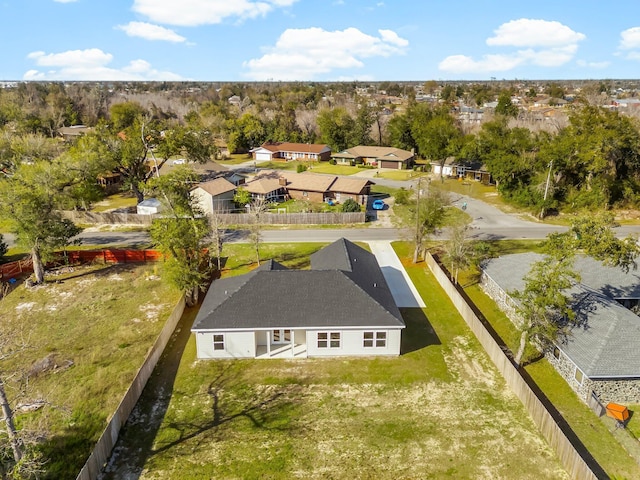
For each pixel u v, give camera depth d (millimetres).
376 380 26594
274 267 32656
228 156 111625
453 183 79500
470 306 35969
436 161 88188
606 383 24172
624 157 60688
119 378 26734
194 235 34781
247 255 47344
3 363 28438
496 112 115312
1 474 19406
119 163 63500
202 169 84812
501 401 24688
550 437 21422
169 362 28609
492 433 22297
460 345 30297
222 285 32531
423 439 21953
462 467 20266
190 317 34312
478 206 65125
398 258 45969
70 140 91500
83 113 144250
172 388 26047
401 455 20984
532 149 66688
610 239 24625
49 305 36531
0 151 60719
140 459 20859
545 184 60344
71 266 44406
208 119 126188
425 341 30812
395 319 28469
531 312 26141
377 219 60000
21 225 38312
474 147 77188
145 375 26219
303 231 55375
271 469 20250
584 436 22016
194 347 30312
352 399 24969
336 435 22266
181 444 21766
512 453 21031
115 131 76625
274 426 22938
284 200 69812
